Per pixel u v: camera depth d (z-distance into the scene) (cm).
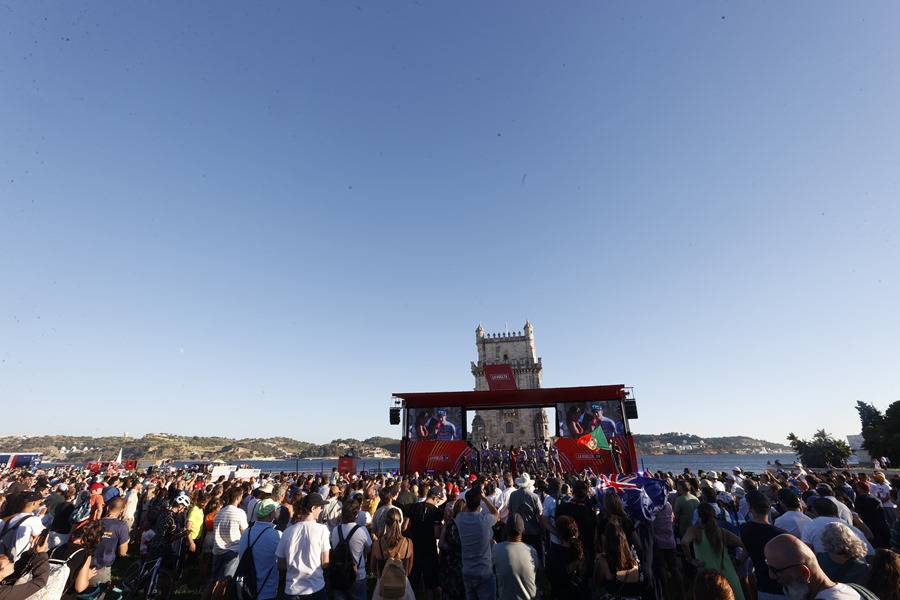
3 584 608
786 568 466
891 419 6806
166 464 6091
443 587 890
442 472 3678
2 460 7381
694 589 451
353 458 3597
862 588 445
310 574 759
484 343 8731
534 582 748
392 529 796
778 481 1650
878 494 1541
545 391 3728
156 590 1052
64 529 1045
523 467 3944
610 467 3466
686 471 1983
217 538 1029
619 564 724
